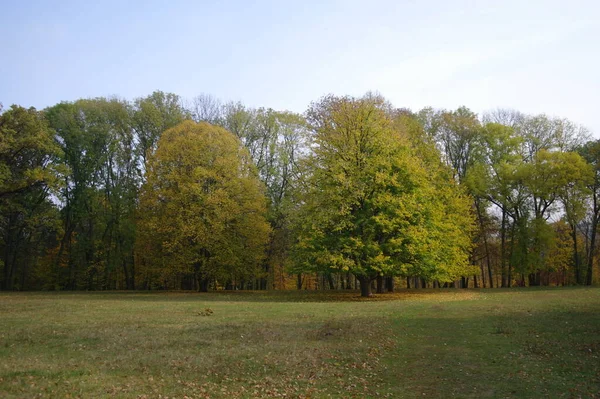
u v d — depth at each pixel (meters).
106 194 49.28
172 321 18.44
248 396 9.71
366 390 10.10
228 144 42.16
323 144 33.16
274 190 49.75
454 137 49.12
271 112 50.53
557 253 48.56
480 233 49.38
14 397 9.05
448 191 39.62
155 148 46.88
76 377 10.64
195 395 9.69
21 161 41.75
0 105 35.97
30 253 52.53
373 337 15.11
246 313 20.88
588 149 48.59
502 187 46.00
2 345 13.88
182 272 41.19
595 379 10.38
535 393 9.62
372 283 44.47
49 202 49.25
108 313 21.12
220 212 39.19
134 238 47.88
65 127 46.00
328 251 30.41
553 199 46.78
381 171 30.92
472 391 9.86
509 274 48.06
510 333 15.26
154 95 50.41
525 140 50.03
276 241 48.88
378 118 33.16
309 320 18.47
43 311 22.03
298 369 11.66
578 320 17.20
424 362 12.20
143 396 9.48
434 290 41.88
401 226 30.98
